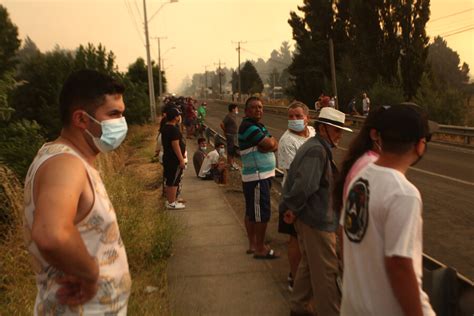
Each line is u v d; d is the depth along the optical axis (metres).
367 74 29.14
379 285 1.94
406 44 26.95
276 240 6.36
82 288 1.86
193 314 4.19
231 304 4.39
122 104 2.06
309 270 3.85
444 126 18.80
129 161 15.41
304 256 3.91
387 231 1.88
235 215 7.73
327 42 38.94
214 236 6.55
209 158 11.20
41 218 1.62
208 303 4.41
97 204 1.87
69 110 1.96
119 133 2.02
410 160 2.03
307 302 3.97
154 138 23.27
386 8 27.34
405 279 1.83
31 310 4.06
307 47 39.72
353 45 32.84
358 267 2.03
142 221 6.13
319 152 3.57
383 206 1.90
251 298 4.51
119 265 1.99
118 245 1.99
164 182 8.86
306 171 3.54
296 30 42.12
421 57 26.42
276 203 8.27
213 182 10.90
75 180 1.74
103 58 23.70
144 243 5.65
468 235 6.52
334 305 3.63
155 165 13.95
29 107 18.81
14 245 5.39
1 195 6.12
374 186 1.97
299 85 40.09
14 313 4.12
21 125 9.16
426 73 25.22
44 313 1.88
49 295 1.87
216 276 5.08
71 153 1.83
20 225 5.70
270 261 5.49
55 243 1.59
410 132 1.95
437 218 7.45
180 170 8.13
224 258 5.64
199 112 23.44
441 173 11.49
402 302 1.86
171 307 4.29
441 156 14.60
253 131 5.17
